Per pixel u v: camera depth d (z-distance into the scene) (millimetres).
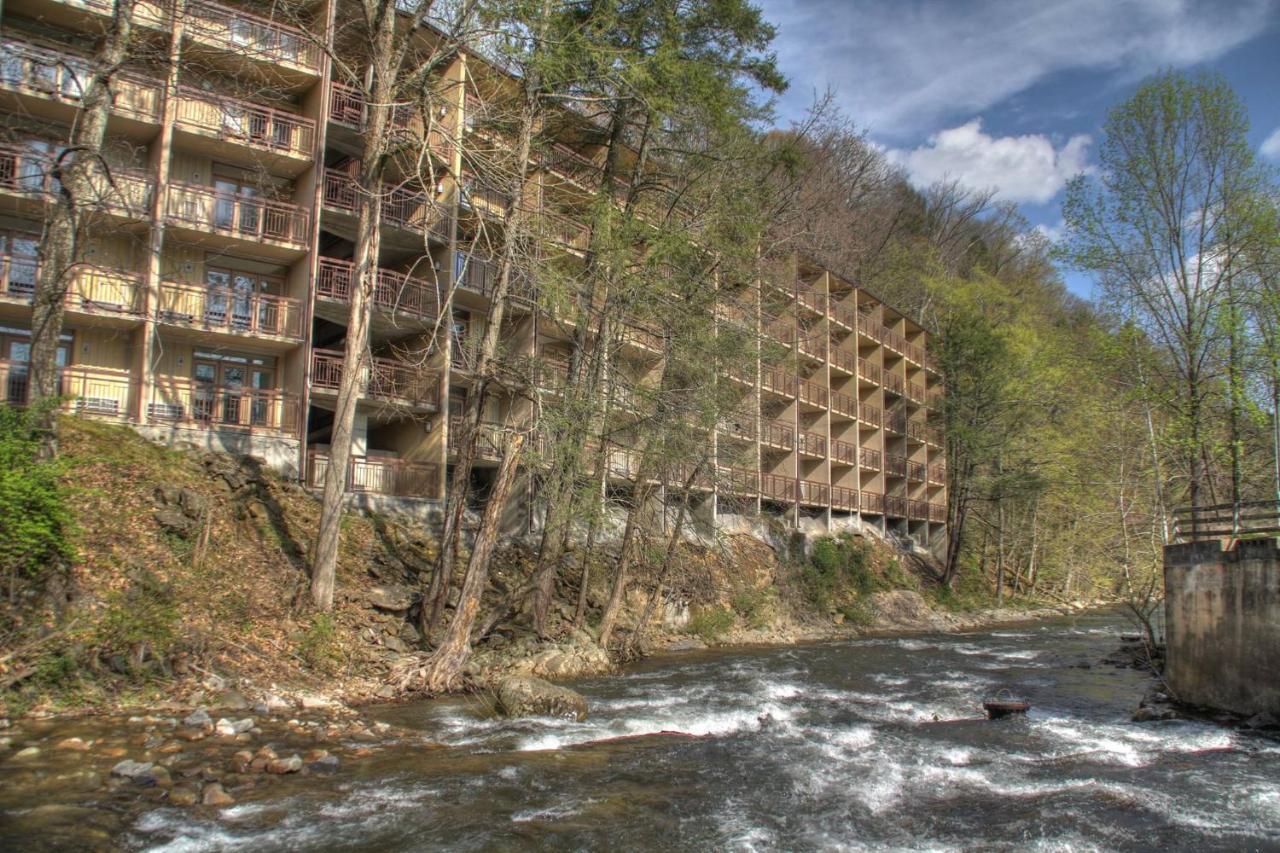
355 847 6883
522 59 16078
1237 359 18984
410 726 11539
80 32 19125
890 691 16812
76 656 11117
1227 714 13398
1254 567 13055
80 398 17609
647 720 12617
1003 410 39375
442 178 19750
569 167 22203
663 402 17891
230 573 15164
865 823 7945
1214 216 20406
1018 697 16203
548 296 15984
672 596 25234
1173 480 20625
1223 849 7430
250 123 21359
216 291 20172
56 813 7164
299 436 20609
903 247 55031
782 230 23422
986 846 7414
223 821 7344
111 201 17500
